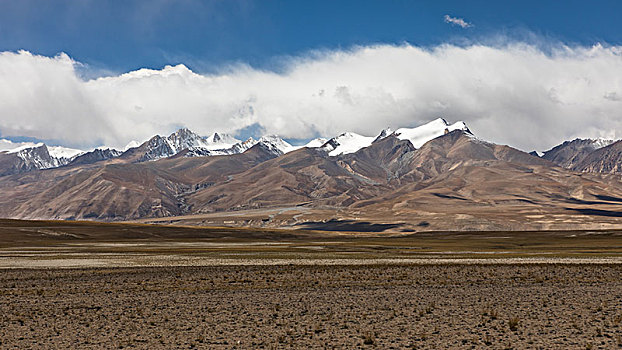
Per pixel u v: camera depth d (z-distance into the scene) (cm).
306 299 4822
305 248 13788
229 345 3177
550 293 5106
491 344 3125
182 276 6750
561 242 17638
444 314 4053
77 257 10069
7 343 3272
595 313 4034
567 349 3005
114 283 6075
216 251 12212
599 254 10731
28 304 4656
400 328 3572
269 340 3284
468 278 6369
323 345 3150
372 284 5853
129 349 3109
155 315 4106
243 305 4522
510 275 6638
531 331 3441
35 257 10044
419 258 9719
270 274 6906
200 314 4128
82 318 4009
